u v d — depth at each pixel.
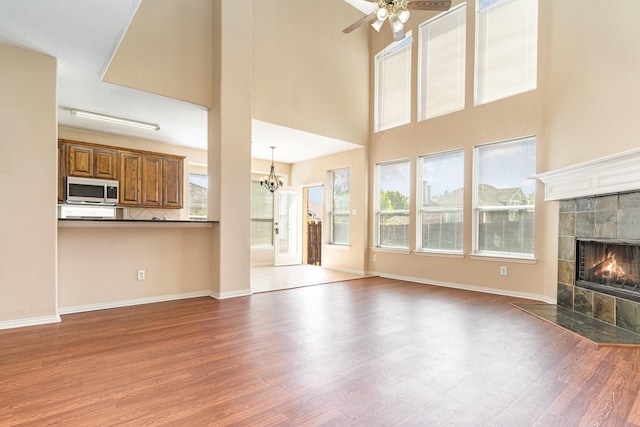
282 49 5.40
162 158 6.36
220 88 4.40
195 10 4.43
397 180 6.29
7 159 3.05
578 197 3.68
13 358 2.45
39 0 2.40
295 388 2.03
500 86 4.91
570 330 3.11
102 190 5.63
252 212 8.08
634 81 3.04
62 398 1.90
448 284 5.37
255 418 1.71
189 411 1.77
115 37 2.93
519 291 4.61
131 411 1.77
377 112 6.64
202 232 4.59
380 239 6.59
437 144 5.57
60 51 3.18
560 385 2.08
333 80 6.10
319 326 3.24
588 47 3.60
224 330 3.11
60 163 5.32
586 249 3.72
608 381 2.13
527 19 4.65
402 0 3.25
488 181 5.02
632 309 3.06
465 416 1.74
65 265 3.63
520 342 2.83
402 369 2.30
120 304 3.97
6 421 1.67
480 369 2.30
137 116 5.03
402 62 6.20
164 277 4.29
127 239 4.02
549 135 4.27
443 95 5.57
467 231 5.17
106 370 2.26
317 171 7.77
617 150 3.21
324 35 5.97
